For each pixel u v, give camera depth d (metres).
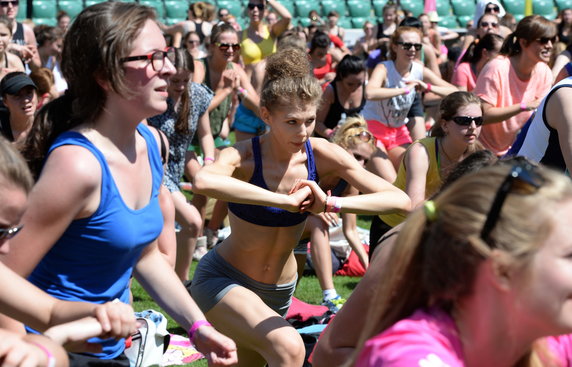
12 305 2.27
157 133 3.15
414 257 1.72
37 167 2.59
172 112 6.28
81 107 2.62
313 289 6.93
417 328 1.67
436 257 1.65
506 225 1.58
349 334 2.45
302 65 3.72
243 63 12.45
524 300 1.60
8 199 1.99
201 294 3.88
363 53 16.52
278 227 3.82
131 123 2.67
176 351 5.18
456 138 5.04
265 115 3.77
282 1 23.00
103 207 2.59
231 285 3.82
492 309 1.64
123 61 2.57
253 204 3.67
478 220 1.60
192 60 6.25
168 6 22.02
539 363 1.90
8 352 1.78
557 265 1.57
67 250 2.62
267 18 17.94
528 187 1.60
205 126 7.07
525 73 6.89
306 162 3.94
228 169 3.76
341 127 5.87
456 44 17.55
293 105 3.65
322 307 5.88
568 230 1.57
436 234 1.66
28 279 2.69
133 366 3.28
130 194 2.69
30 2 20.50
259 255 3.92
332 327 2.50
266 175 3.89
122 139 2.68
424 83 8.10
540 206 1.58
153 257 2.97
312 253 5.93
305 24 22.80
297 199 3.54
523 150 4.09
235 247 3.94
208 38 13.79
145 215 2.75
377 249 2.48
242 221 3.85
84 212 2.56
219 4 22.41
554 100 3.81
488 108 6.84
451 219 1.63
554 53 9.55
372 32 16.42
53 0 21.36
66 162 2.50
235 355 2.84
